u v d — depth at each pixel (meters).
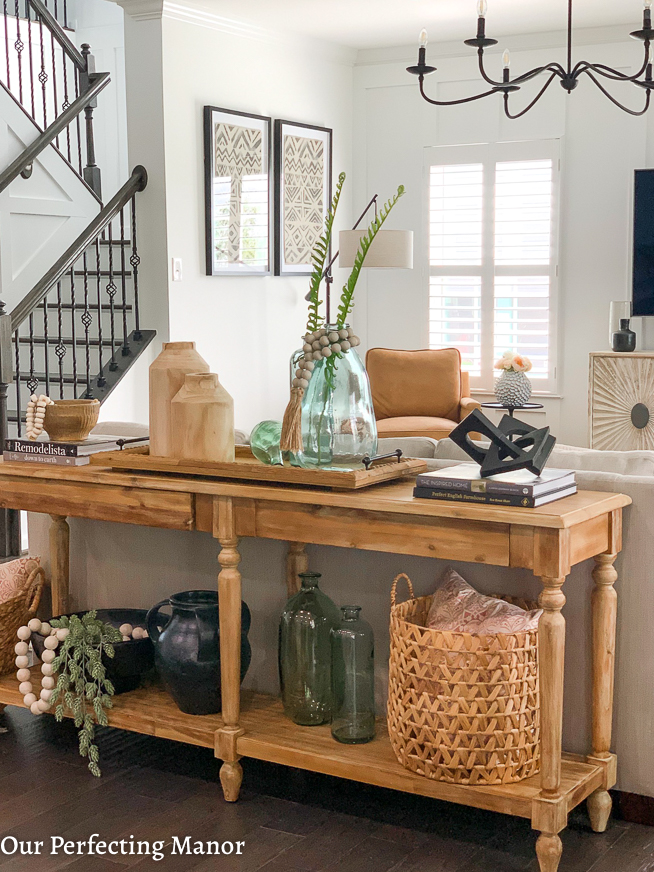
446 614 2.49
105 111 7.98
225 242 6.25
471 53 6.94
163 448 2.77
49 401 3.07
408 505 2.30
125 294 5.99
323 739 2.60
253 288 6.59
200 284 6.14
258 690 2.99
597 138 6.65
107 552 3.27
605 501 2.33
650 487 2.44
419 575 2.72
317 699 2.70
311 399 2.58
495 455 2.35
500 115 6.91
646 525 2.45
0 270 6.06
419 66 3.84
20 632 3.02
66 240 6.47
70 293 6.48
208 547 3.06
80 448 2.90
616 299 6.72
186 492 2.63
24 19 7.71
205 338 6.21
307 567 2.88
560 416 6.99
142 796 2.70
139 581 3.22
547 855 2.23
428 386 6.39
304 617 2.69
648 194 6.38
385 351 6.52
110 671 2.88
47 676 2.91
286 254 6.82
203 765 2.90
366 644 2.58
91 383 5.71
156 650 2.79
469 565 2.65
